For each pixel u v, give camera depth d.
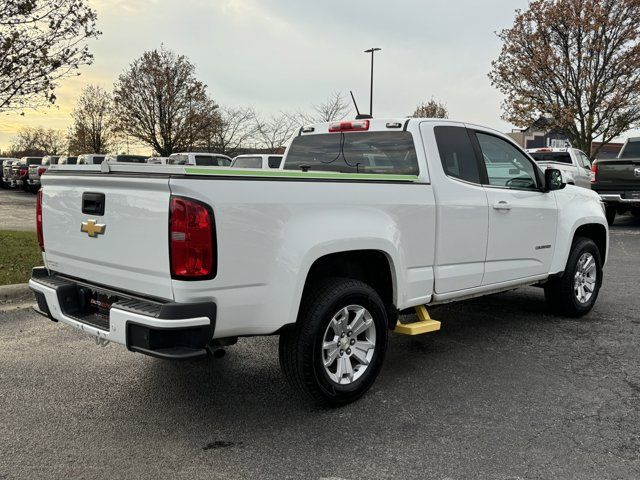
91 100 37.22
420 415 3.74
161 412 3.76
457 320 6.07
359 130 4.86
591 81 23.77
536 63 23.81
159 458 3.18
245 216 3.21
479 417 3.71
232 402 3.93
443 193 4.45
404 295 4.20
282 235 3.39
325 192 3.64
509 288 5.34
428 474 3.02
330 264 3.97
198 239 3.04
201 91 31.11
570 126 24.61
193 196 3.03
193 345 3.11
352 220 3.76
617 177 13.76
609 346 5.18
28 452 3.22
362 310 3.90
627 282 7.97
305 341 3.57
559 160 16.39
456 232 4.56
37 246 9.52
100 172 3.50
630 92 23.27
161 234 3.09
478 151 4.91
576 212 5.97
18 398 3.95
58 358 4.73
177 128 30.67
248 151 30.86
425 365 4.69
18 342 5.11
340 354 3.83
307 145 5.28
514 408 3.85
